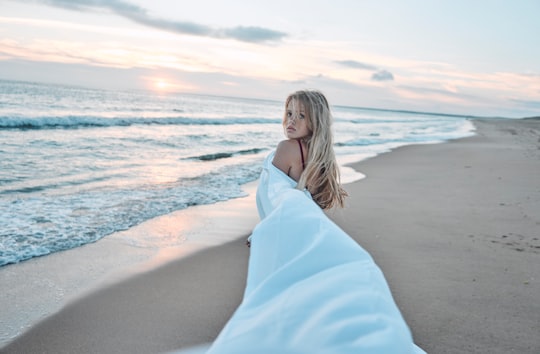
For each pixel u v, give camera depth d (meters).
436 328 3.00
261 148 15.04
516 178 9.67
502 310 3.27
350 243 1.30
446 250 4.65
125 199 6.77
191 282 3.86
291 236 1.36
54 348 2.78
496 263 4.25
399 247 4.76
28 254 4.32
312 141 2.20
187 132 18.75
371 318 0.94
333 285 1.08
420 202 7.12
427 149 17.55
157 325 3.09
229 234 5.32
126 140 14.20
